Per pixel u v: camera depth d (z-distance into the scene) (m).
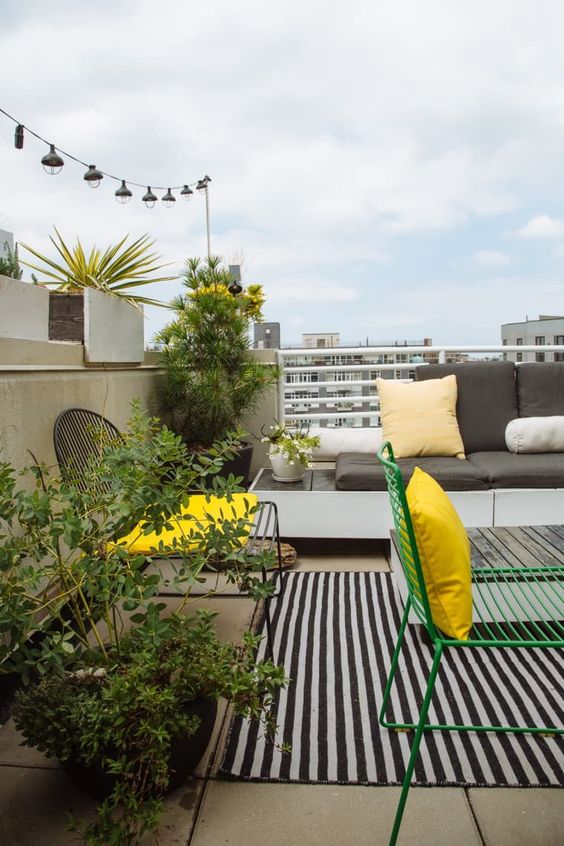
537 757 1.51
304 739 1.60
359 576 2.74
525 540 2.16
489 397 3.45
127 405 3.17
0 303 1.99
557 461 2.99
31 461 2.17
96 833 1.17
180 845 1.27
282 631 2.21
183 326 3.68
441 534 1.34
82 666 1.39
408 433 3.23
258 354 4.16
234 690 1.31
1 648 1.25
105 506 1.44
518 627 2.08
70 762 1.33
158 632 1.31
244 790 1.42
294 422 4.24
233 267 4.24
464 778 1.44
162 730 1.19
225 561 1.55
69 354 2.52
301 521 2.98
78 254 3.27
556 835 1.27
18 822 1.33
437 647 1.28
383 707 1.63
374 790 1.42
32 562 2.05
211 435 3.72
